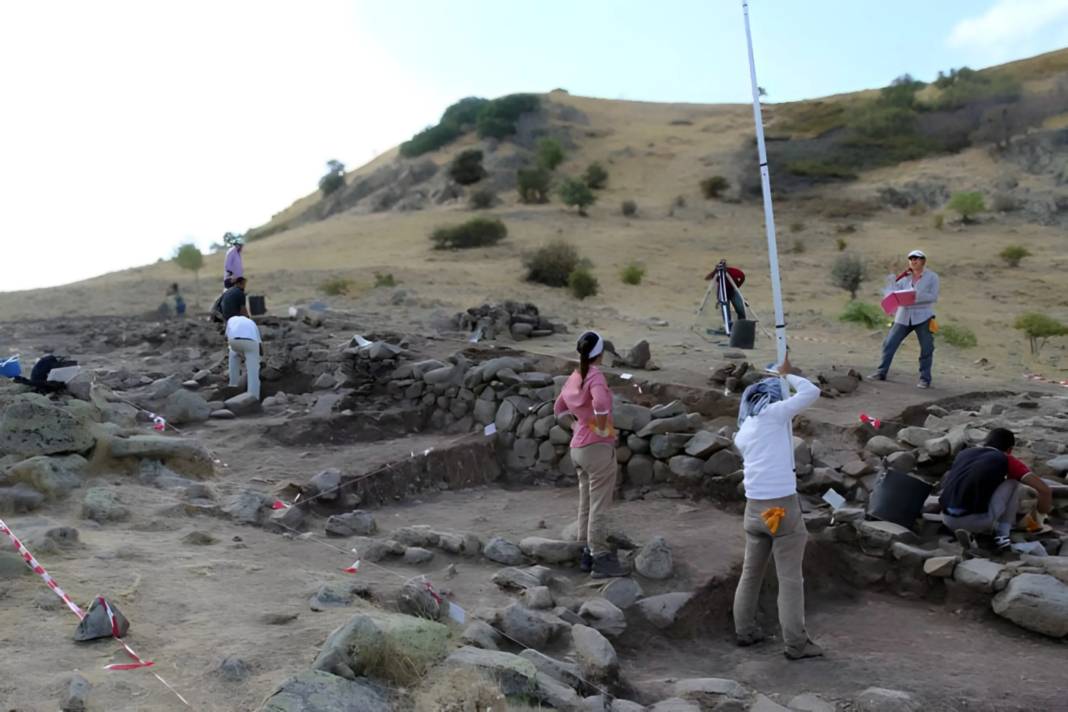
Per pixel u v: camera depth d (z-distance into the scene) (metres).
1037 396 11.48
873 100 85.25
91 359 16.62
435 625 4.84
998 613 6.73
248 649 4.51
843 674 5.76
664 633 6.33
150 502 7.41
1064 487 8.13
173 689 4.00
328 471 8.99
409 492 9.68
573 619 5.96
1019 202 57.81
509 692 4.39
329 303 27.11
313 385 13.46
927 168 68.19
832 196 65.88
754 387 6.20
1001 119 72.19
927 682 5.62
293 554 6.73
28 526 6.32
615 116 101.38
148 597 5.22
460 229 52.12
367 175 87.62
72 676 3.99
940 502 7.75
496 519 8.77
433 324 16.33
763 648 6.32
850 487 8.55
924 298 11.46
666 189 73.06
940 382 12.18
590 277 35.25
